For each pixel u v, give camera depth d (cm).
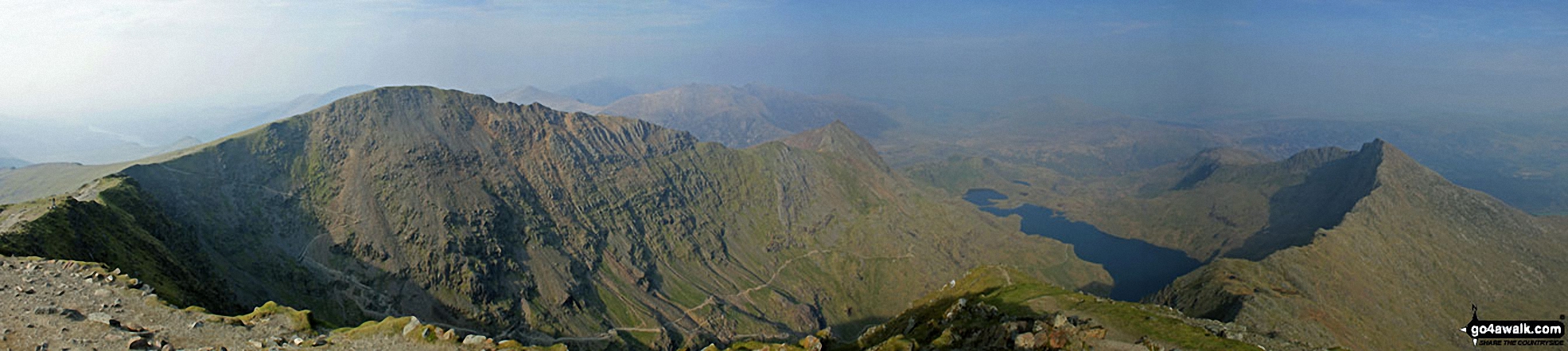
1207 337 6938
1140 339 6962
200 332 6569
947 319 9275
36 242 9862
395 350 6500
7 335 5916
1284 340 7856
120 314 6838
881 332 10719
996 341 7331
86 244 11094
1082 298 9869
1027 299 10194
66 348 5791
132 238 12950
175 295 10825
